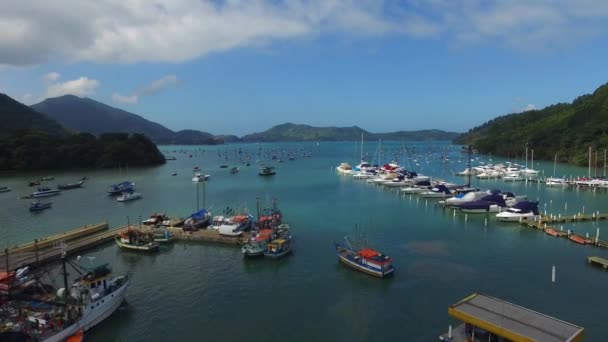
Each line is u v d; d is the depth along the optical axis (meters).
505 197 128.75
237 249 83.88
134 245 82.69
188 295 61.19
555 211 120.38
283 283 65.31
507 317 38.84
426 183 166.62
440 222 108.06
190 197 155.75
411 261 75.25
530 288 61.97
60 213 128.00
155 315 54.88
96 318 51.81
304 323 52.28
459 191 150.38
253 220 102.94
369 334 49.34
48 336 45.28
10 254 77.81
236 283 65.62
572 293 59.94
